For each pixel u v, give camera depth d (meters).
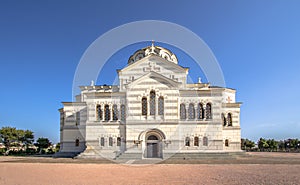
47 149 106.12
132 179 27.66
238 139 65.00
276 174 31.28
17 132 97.88
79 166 42.16
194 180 26.84
